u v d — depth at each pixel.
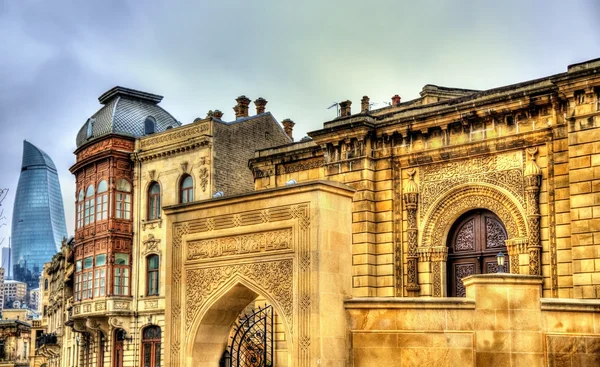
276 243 19.06
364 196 30.03
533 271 26.09
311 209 18.45
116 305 47.62
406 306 17.97
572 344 17.06
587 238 24.20
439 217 28.94
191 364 20.22
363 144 30.30
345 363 18.25
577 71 24.59
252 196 19.58
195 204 20.83
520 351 17.17
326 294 18.16
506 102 27.06
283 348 29.48
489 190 27.62
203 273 20.52
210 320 20.42
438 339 17.66
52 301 87.50
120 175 49.22
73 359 63.75
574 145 24.88
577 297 24.16
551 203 26.05
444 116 28.62
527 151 26.78
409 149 29.77
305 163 33.69
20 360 110.00
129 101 52.12
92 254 49.53
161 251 47.06
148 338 47.50
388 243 29.78
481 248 28.28
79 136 53.16
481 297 17.53
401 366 17.84
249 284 19.44
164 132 48.28
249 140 48.50
